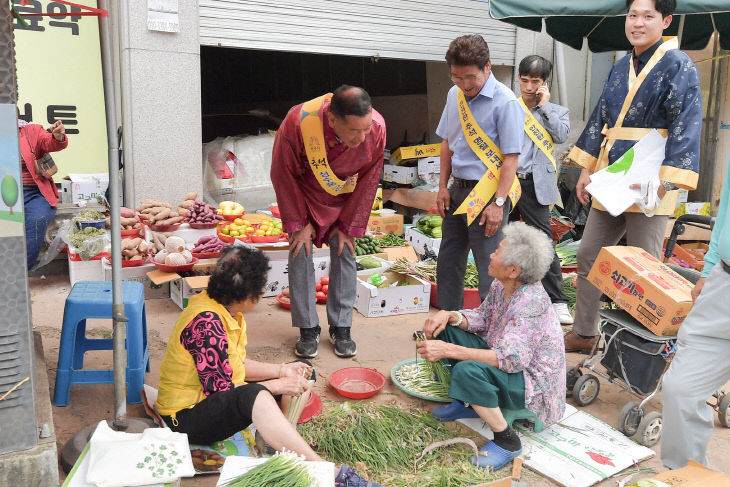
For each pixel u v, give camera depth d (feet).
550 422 10.98
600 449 11.08
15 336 8.14
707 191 26.00
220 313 9.84
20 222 7.97
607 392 13.57
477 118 13.71
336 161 12.92
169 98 20.04
